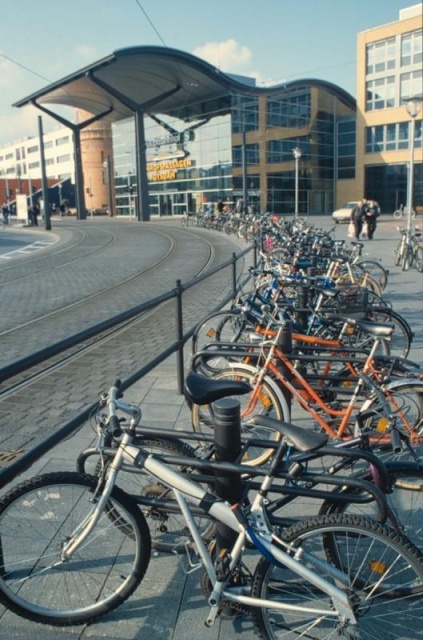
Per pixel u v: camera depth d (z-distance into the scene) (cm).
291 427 235
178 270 1653
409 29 4528
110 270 1717
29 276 1633
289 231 1568
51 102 5103
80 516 259
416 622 243
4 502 253
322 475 239
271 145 4766
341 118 5109
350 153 5094
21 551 258
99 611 255
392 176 4862
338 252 1098
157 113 5162
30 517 258
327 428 405
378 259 1605
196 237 2950
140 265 1820
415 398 366
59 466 389
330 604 238
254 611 235
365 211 2266
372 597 240
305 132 4953
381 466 253
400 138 4759
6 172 11738
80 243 2841
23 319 988
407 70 4609
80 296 1234
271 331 469
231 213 3275
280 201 4875
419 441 354
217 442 247
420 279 1231
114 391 262
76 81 4381
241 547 235
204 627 251
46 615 252
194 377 269
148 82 4431
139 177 4803
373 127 4897
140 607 264
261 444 254
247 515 237
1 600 250
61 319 978
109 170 6216
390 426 323
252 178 4678
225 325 579
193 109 4841
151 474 246
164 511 272
